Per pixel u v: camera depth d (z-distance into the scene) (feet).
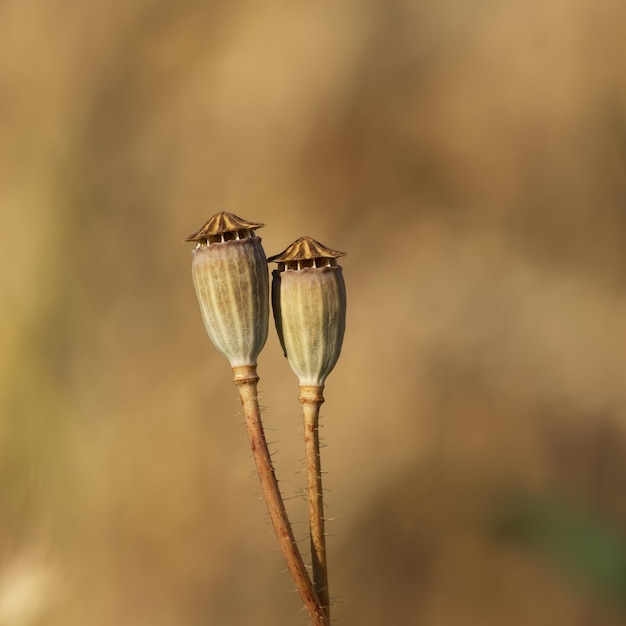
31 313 2.14
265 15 2.61
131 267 2.37
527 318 2.59
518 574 2.35
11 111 2.31
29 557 1.85
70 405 2.16
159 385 2.34
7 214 2.21
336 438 2.48
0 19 2.38
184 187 2.51
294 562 1.47
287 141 2.61
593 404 2.48
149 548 2.27
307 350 1.48
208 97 2.56
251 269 1.48
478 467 2.47
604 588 1.63
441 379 2.54
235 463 2.38
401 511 2.46
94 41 2.44
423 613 2.40
